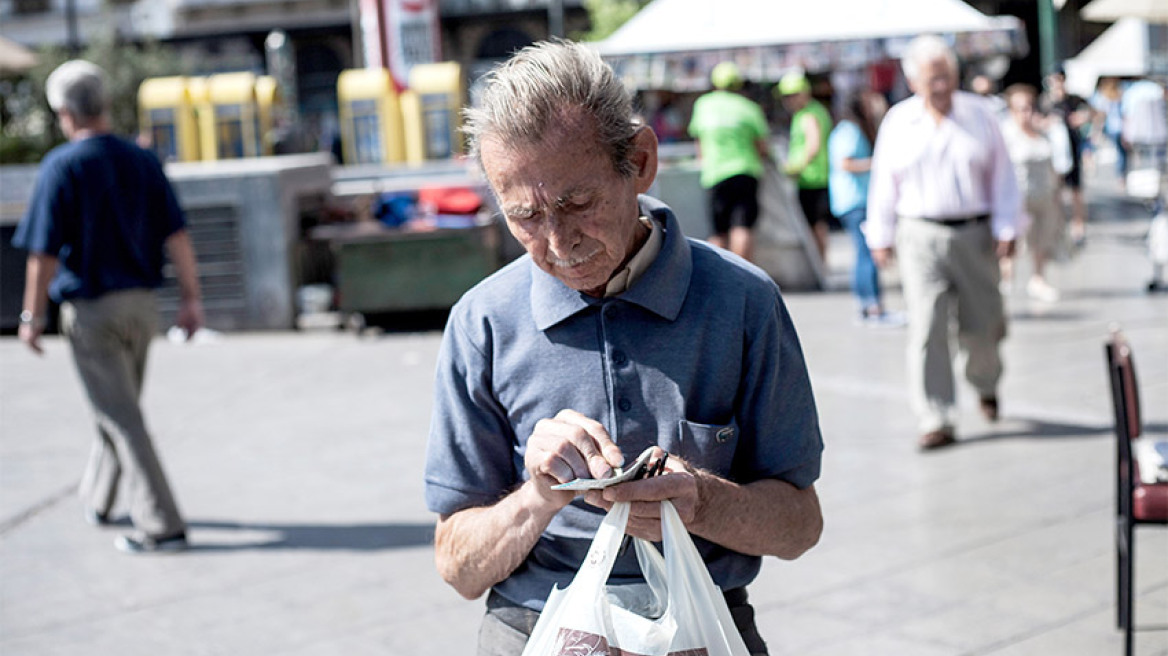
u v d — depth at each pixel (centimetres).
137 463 548
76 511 619
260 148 1426
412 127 1491
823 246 1259
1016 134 1145
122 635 458
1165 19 746
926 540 517
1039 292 1154
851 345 955
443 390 214
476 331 210
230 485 652
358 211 1194
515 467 214
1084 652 403
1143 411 707
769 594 468
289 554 539
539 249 190
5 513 617
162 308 1127
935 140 641
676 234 205
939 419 652
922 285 653
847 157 1033
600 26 3141
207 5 4372
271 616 470
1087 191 2277
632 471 184
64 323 543
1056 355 883
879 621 438
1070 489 575
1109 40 1442
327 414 803
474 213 1098
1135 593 450
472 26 4397
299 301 1132
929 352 655
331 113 4394
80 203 531
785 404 210
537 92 184
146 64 2952
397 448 711
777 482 210
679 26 1227
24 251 1181
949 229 647
